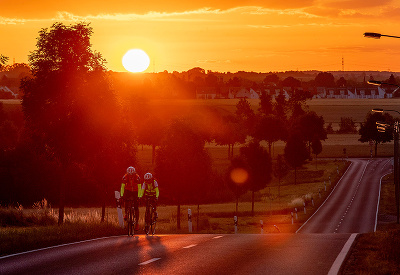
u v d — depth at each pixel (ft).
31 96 255.09
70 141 252.42
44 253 105.81
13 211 253.24
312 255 105.29
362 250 115.85
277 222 457.27
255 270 87.86
